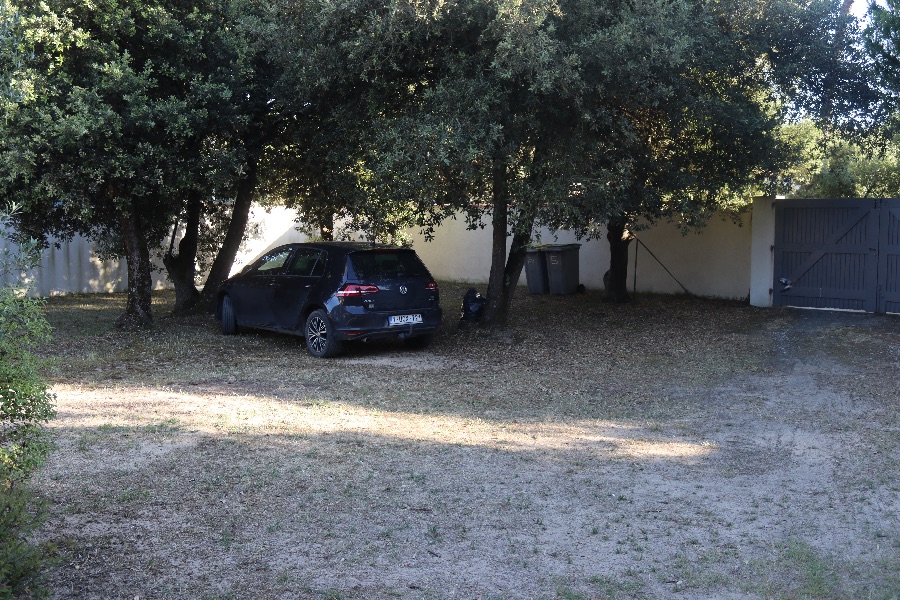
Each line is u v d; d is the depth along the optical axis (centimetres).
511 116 1062
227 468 635
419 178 1041
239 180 1405
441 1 972
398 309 1143
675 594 435
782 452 686
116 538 499
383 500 569
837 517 541
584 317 1493
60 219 1365
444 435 738
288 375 1009
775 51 1212
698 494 585
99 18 1090
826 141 1385
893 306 1395
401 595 431
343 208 1606
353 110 1175
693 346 1199
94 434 723
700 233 1708
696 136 1262
